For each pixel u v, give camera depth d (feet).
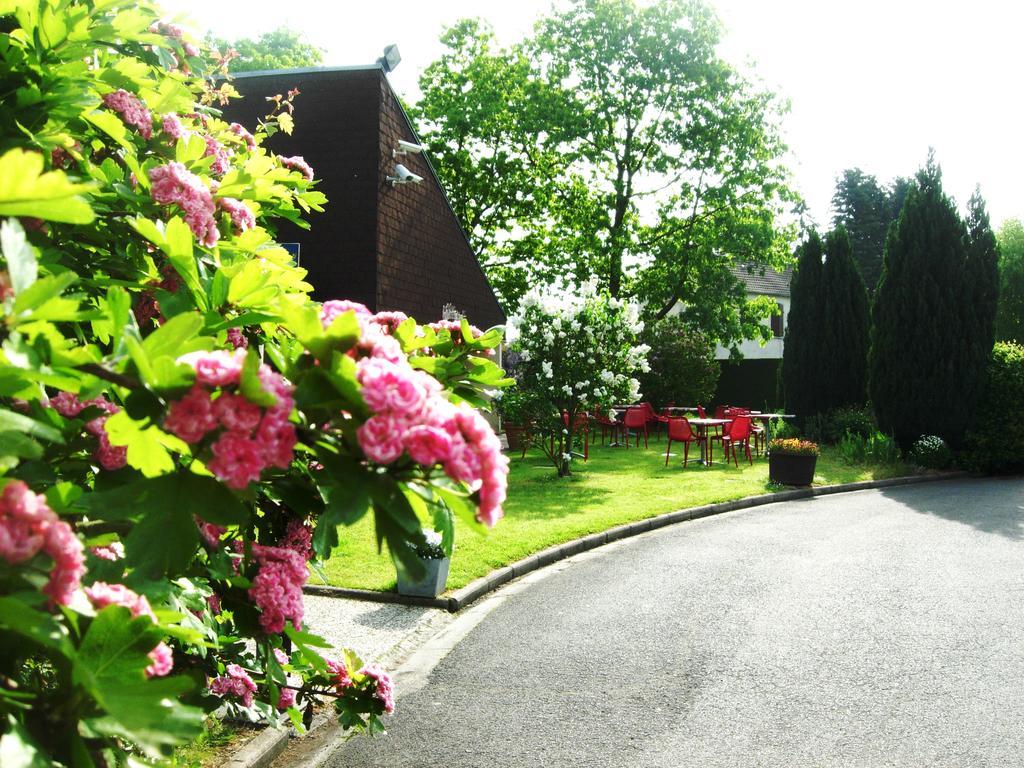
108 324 7.30
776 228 103.40
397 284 52.90
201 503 5.77
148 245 9.16
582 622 24.56
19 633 5.43
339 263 50.24
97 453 7.06
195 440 5.27
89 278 8.65
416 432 5.43
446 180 102.68
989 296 63.41
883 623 24.47
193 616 8.91
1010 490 54.24
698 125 96.73
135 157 9.57
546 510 42.01
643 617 25.08
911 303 63.93
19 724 5.09
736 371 120.06
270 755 15.29
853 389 75.82
